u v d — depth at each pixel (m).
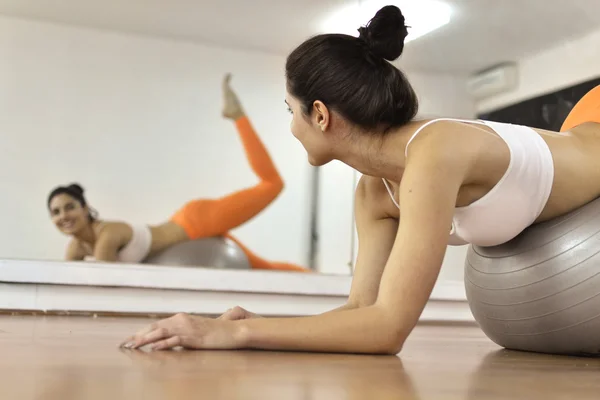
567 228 1.31
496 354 1.38
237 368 0.89
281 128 3.69
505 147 1.16
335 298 3.07
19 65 3.38
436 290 3.12
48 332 1.60
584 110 1.47
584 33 3.28
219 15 3.54
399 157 1.16
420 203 1.04
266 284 2.98
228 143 3.65
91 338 1.43
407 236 1.05
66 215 3.35
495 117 3.41
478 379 0.91
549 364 1.18
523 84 3.37
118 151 3.51
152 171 3.55
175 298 2.86
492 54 3.39
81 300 2.75
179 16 3.53
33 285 2.70
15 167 3.34
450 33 3.38
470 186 1.17
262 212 3.57
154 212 3.52
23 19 3.38
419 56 3.38
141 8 3.48
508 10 3.33
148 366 0.89
